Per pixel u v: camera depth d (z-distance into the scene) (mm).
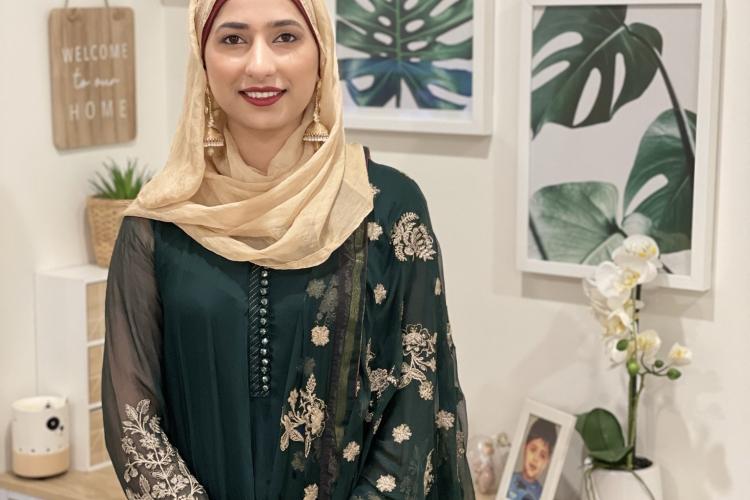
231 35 1906
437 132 3020
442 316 2086
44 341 3230
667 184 2684
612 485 2723
